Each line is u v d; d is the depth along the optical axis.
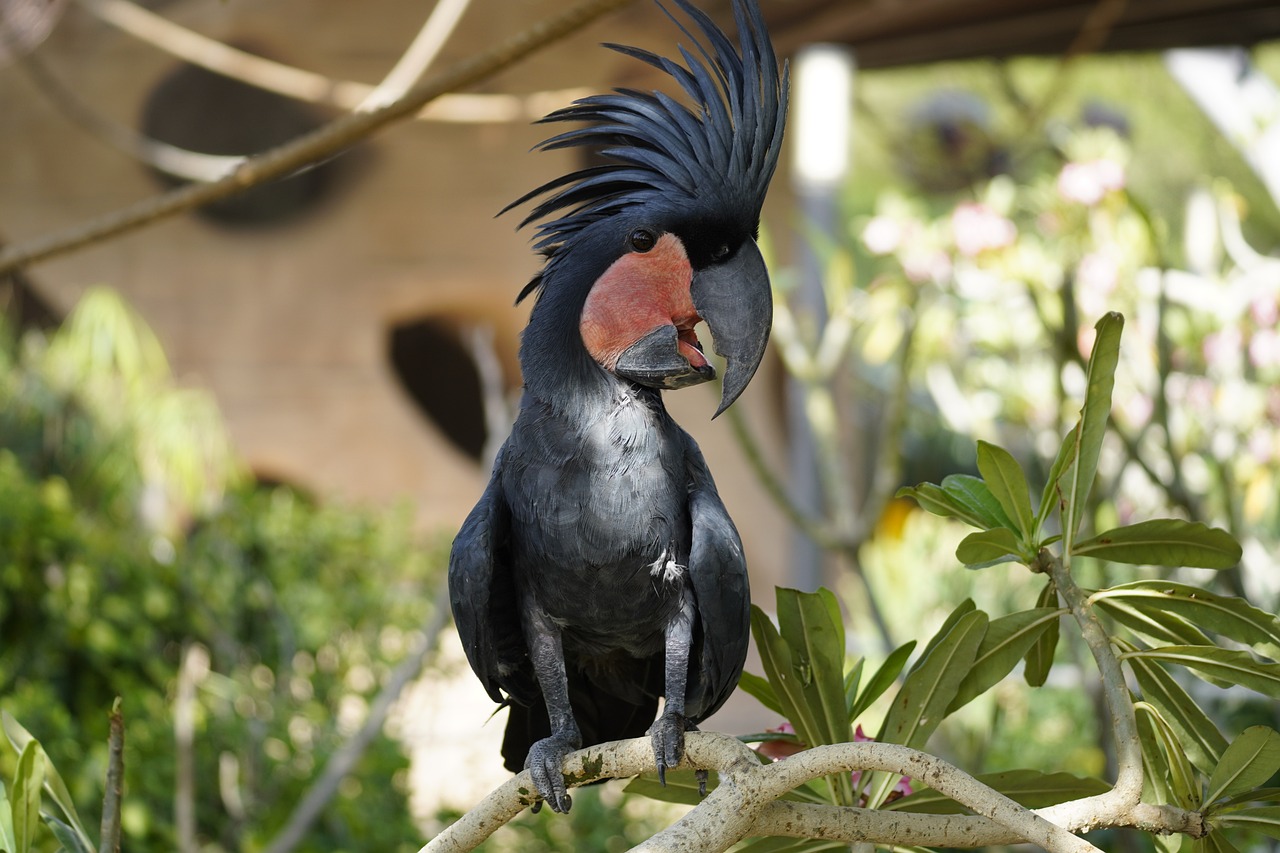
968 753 4.26
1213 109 8.43
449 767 7.25
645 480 2.09
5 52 5.18
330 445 10.54
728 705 9.05
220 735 5.03
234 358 10.49
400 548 6.93
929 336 5.61
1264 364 4.72
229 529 5.95
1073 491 1.91
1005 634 1.95
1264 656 1.92
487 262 10.64
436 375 11.79
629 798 6.23
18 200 10.34
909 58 8.73
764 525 10.44
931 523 6.07
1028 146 9.46
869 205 15.85
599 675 2.38
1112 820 1.65
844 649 2.00
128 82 10.39
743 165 2.12
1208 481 4.73
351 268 10.62
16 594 4.82
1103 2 7.78
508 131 10.62
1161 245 4.14
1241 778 1.73
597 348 2.09
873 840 1.71
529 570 2.16
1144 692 1.98
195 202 3.34
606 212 2.17
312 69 10.21
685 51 2.22
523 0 9.92
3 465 5.36
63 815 2.24
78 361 6.82
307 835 4.85
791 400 8.84
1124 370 4.88
